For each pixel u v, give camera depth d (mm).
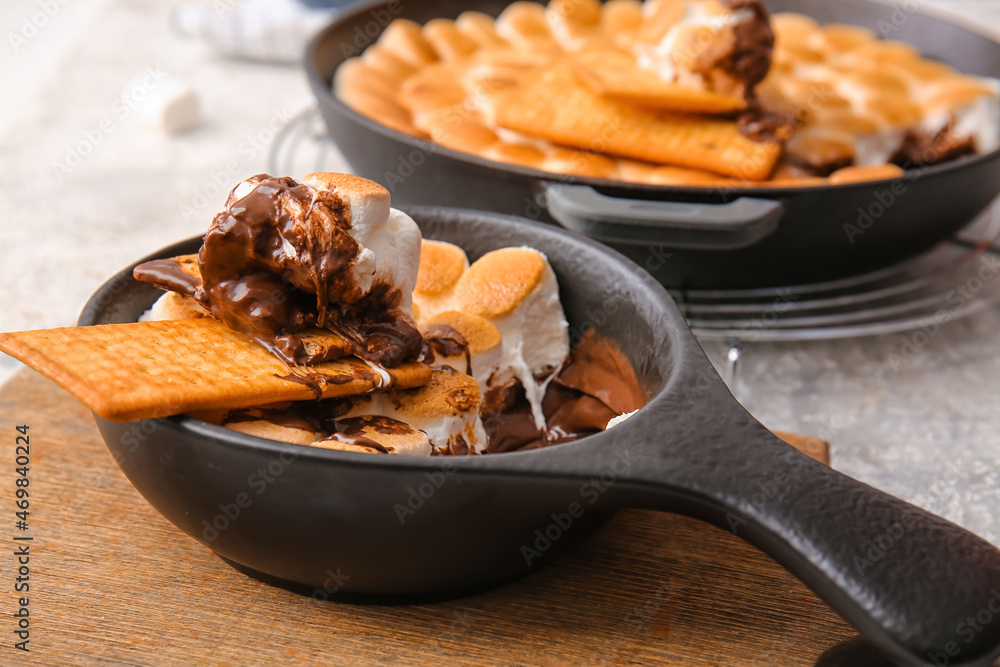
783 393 725
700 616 597
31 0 1177
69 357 566
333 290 589
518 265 643
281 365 585
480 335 632
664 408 570
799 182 726
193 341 585
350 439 582
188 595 594
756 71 740
